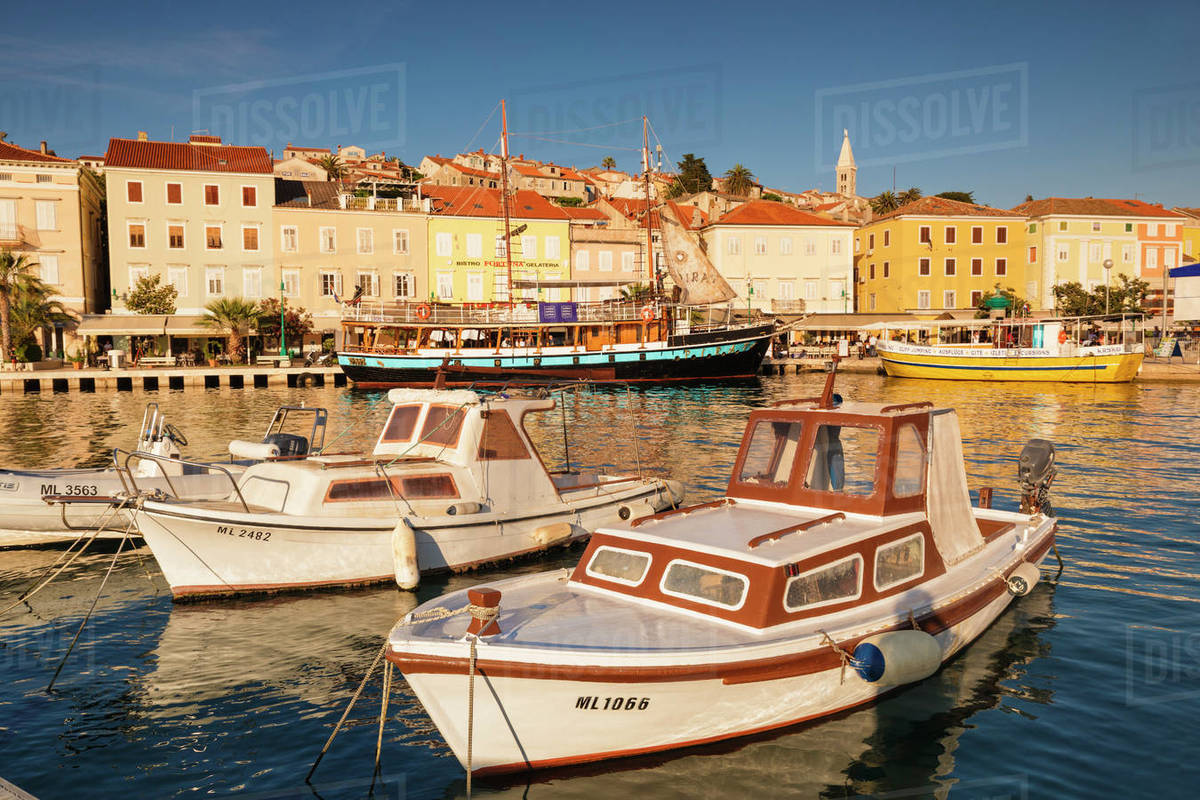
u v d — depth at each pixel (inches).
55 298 2294.5
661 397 1658.5
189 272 2425.0
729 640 276.1
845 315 2792.8
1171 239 3090.6
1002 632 389.7
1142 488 704.4
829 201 5123.0
